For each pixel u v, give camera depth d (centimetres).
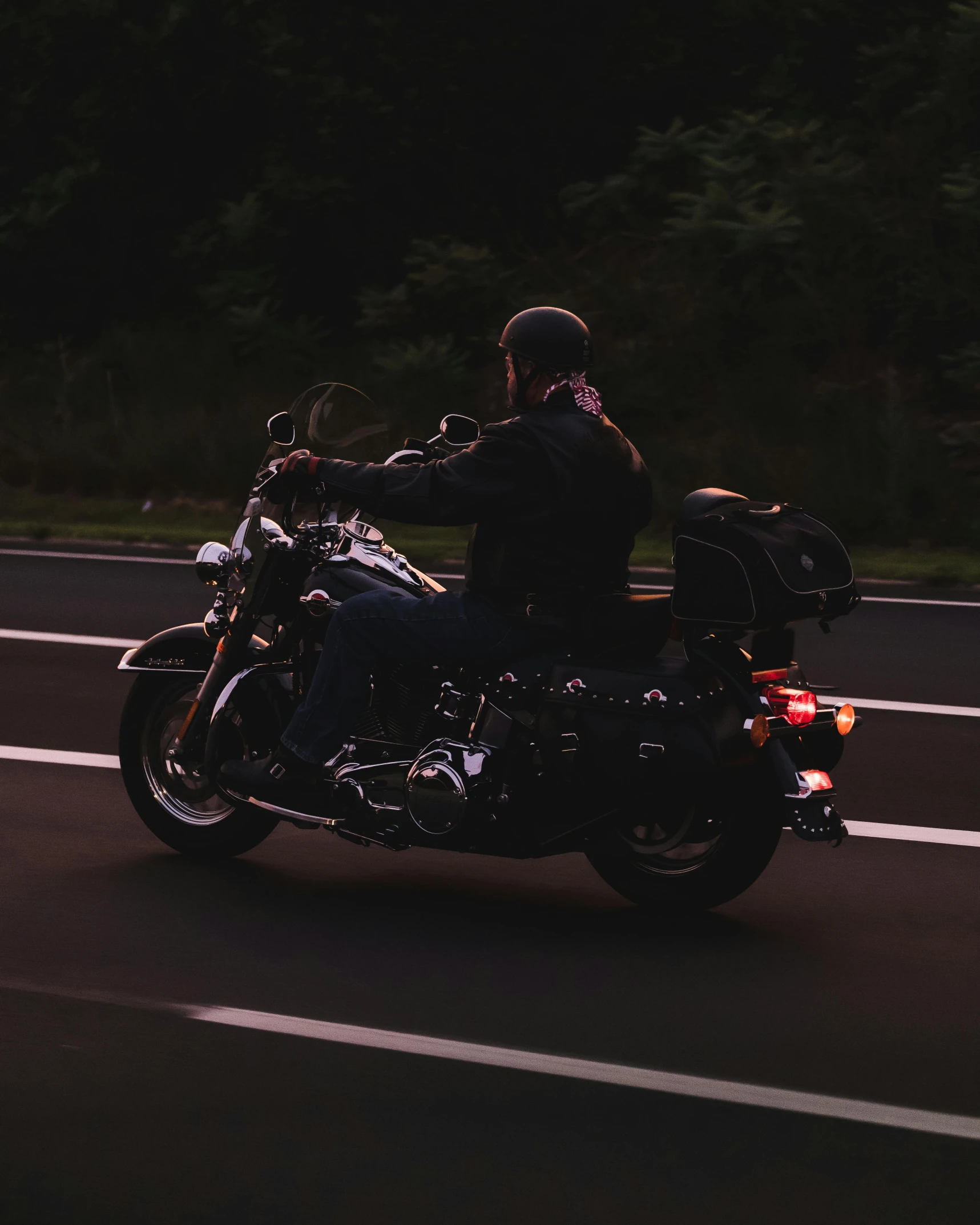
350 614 713
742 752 677
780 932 712
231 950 675
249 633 769
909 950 690
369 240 2947
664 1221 461
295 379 2750
